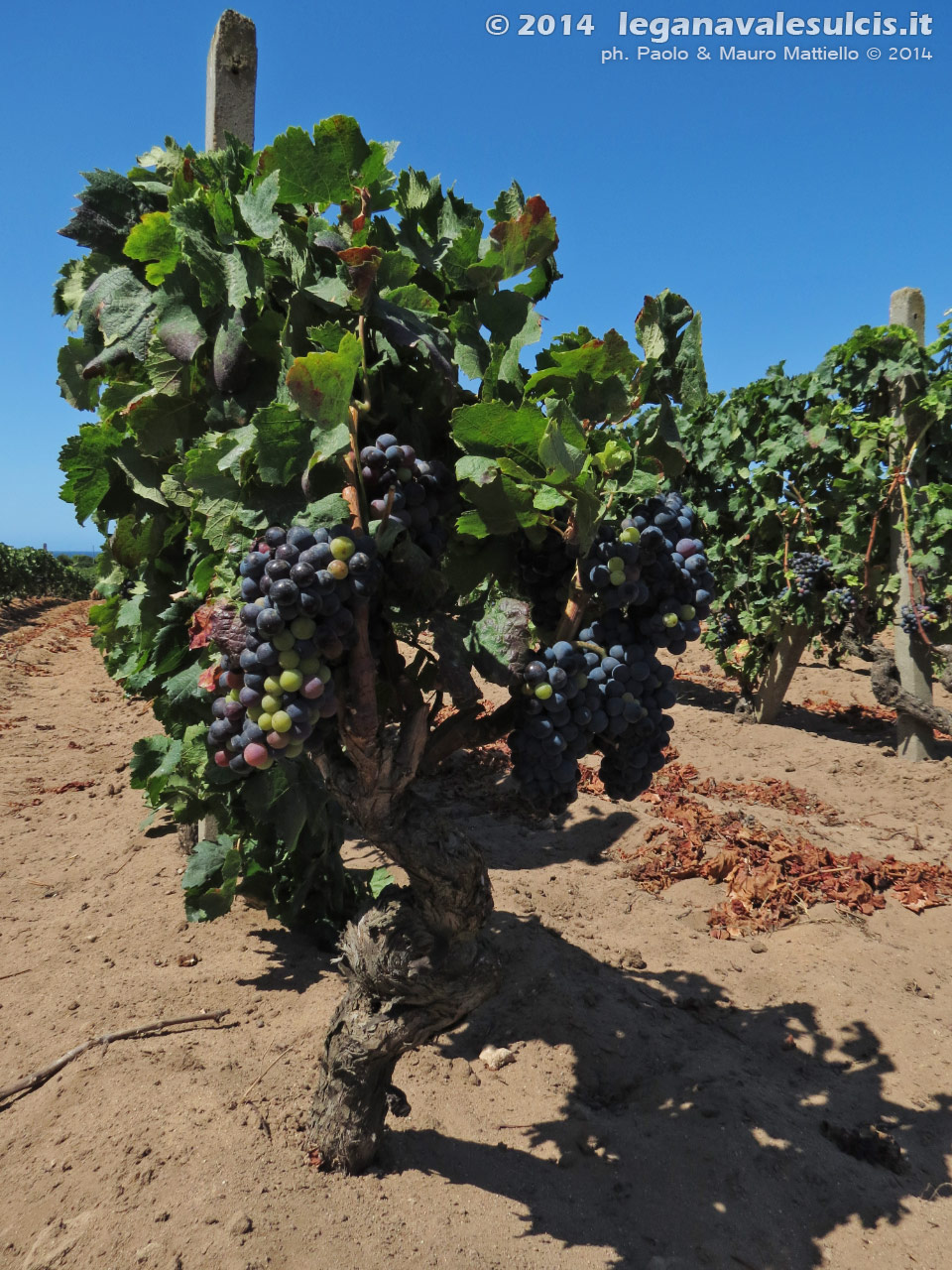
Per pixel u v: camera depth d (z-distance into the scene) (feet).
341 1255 7.96
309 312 6.89
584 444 6.62
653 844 19.48
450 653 6.98
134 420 8.06
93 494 9.90
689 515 7.81
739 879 17.61
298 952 14.11
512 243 7.39
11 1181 8.89
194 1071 10.52
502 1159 10.00
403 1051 8.86
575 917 16.58
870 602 29.27
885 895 17.54
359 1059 8.74
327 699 6.26
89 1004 12.42
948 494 26.00
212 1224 8.07
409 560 6.76
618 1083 11.67
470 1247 8.37
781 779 25.77
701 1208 9.39
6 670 43.98
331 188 7.39
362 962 8.60
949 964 15.14
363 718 6.95
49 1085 10.44
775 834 19.69
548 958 14.26
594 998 13.37
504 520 6.98
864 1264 8.82
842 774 26.32
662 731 8.38
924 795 24.20
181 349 7.18
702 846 19.10
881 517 27.81
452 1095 11.16
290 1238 8.03
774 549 32.01
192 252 6.86
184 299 7.35
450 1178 9.46
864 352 27.63
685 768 26.08
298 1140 9.45
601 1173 9.91
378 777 7.56
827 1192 9.75
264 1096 10.12
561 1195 9.49
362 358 6.29
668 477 8.22
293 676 5.94
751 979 14.58
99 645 15.38
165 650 11.03
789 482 30.27
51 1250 7.86
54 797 23.45
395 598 7.25
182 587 11.11
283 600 5.69
